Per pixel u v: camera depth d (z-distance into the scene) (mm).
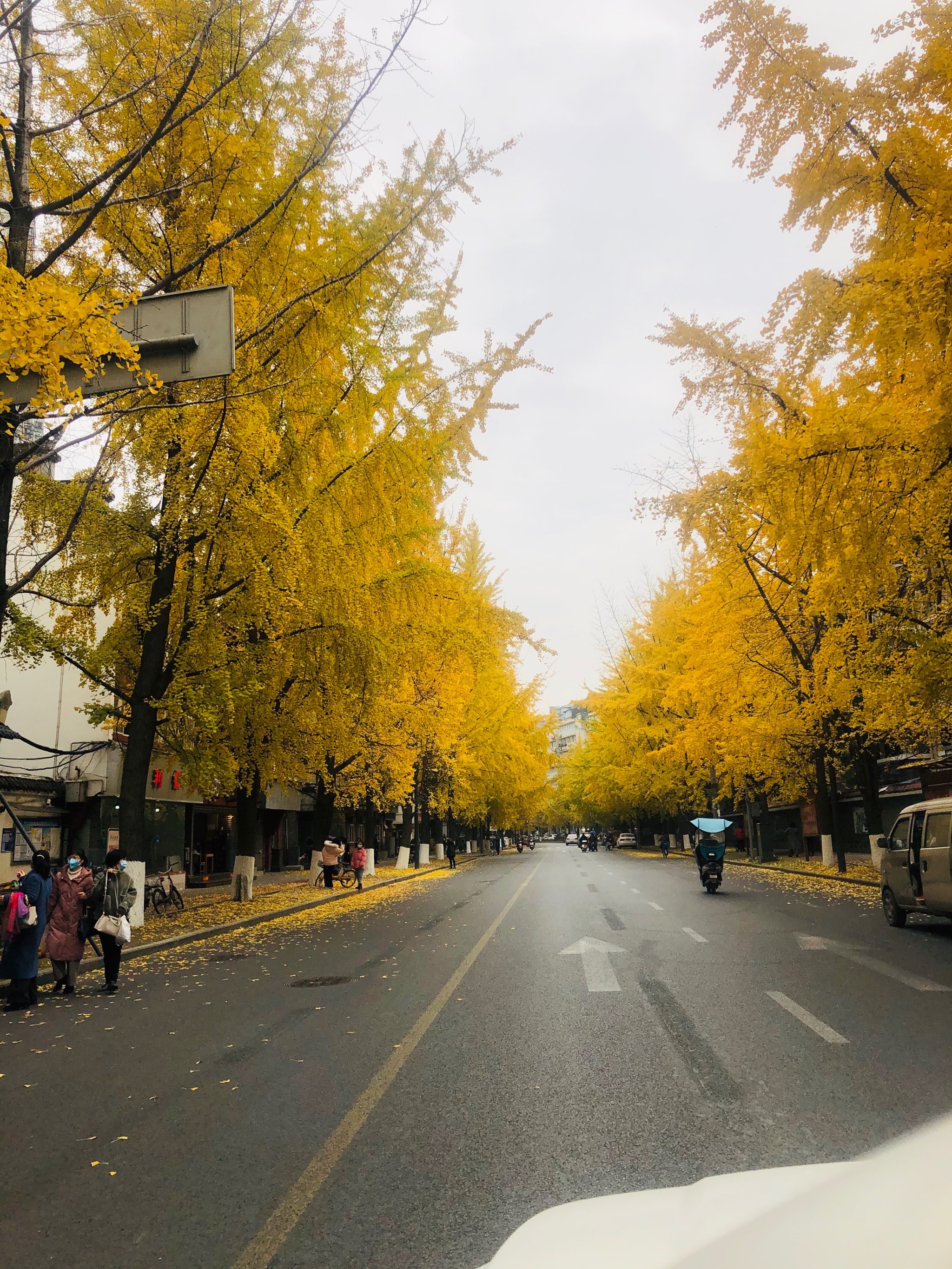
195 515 13742
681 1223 1845
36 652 14094
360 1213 3631
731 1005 7680
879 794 30922
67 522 13648
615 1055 6094
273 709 18047
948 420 9141
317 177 10898
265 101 10227
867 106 9273
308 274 11766
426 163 9977
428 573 16641
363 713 17703
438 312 14734
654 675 40875
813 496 10234
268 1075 5926
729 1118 4641
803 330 9688
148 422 12422
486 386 14414
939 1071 5402
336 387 14203
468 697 34125
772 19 8898
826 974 9141
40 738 21812
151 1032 7625
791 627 21453
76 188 10266
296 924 16703
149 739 15727
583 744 79188
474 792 44094
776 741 24547
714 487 10547
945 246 8930
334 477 15031
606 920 14789
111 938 10070
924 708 13898
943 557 11633
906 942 11594
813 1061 5738
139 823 15617
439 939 13016
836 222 10430
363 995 8773
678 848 55125
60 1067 6520
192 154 10164
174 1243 3447
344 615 15469
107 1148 4629
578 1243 1863
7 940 9477
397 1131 4652
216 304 8336
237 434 12281
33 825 20656
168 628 16016
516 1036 6766
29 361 6480
